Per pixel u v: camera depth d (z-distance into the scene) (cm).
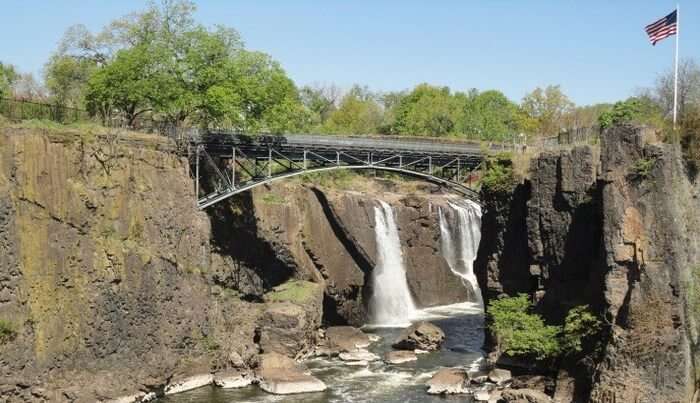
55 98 8806
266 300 7488
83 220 5341
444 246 10144
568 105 14075
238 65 7069
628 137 5244
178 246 6231
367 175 11775
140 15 7175
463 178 10431
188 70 6925
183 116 7162
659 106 7081
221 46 7025
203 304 6372
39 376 4953
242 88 7019
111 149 5659
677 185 5172
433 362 6862
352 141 7856
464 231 10462
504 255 7175
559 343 5766
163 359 5838
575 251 6059
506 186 7156
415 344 7356
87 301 5316
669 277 4994
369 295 9119
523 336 5925
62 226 5191
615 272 5231
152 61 6775
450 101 15225
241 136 7138
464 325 8700
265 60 7344
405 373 6488
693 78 6981
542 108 14150
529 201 6531
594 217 5884
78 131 5422
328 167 7719
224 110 6788
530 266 6588
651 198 5122
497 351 6725
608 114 6919
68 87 8894
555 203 6281
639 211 5147
